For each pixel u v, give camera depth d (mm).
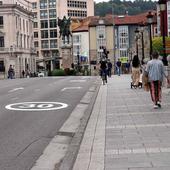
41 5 161375
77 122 14492
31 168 8391
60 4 160250
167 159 8117
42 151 9984
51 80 48219
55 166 8523
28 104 20406
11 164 8734
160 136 10664
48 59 150125
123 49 115875
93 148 9695
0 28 112750
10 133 12414
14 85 38031
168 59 24328
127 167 7664
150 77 16562
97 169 7680
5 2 113875
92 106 18781
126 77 50062
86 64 115125
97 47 117375
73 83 39469
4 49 112688
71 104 20203
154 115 14805
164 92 22781
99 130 12203
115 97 22688
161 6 25625
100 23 117125
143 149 9172
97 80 44625
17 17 115875
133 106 17938
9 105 20078
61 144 10805
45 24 160750
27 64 123125
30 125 13906
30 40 131000
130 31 115750
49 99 23016
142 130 11742
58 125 13875
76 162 8445
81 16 167375
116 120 14062
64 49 85938
